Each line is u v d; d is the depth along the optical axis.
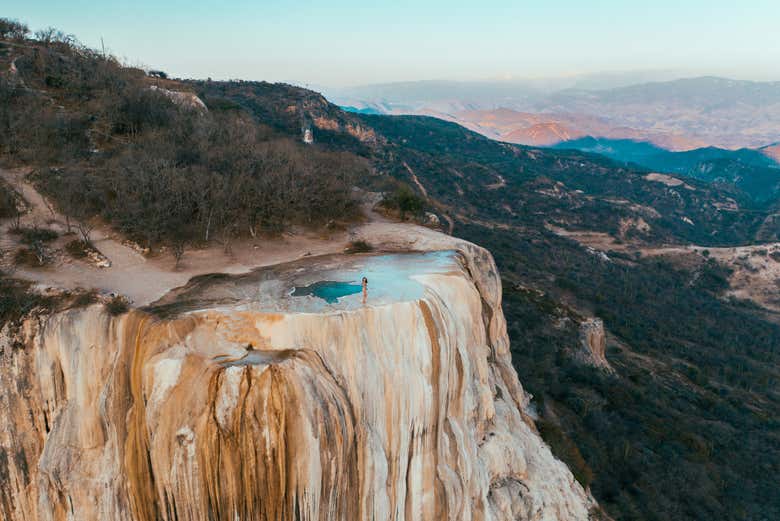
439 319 28.70
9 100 54.84
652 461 51.50
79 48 77.31
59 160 47.72
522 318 72.88
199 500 21.66
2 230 37.44
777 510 51.19
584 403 56.22
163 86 83.56
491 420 33.94
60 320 26.94
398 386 26.28
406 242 43.53
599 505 40.91
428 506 27.11
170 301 28.88
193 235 40.34
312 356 24.30
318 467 21.67
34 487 26.56
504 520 31.39
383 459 24.98
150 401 22.55
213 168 48.22
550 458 38.38
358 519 24.36
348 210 50.88
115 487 24.59
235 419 21.25
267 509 21.50
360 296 29.02
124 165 44.47
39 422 26.73
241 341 25.06
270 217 43.94
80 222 38.81
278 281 32.62
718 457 57.75
